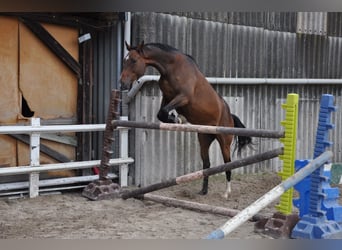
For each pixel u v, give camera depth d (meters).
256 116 7.56
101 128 5.56
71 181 5.50
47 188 5.52
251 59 7.40
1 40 5.27
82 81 5.96
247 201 5.43
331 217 3.81
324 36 8.55
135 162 6.11
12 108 5.40
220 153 6.99
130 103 6.13
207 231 4.04
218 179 6.70
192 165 6.64
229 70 7.09
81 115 5.97
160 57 5.21
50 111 5.72
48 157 5.72
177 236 3.86
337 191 3.87
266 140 7.67
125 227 4.13
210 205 4.77
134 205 5.08
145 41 6.00
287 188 3.21
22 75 5.46
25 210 4.71
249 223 4.29
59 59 5.75
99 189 5.31
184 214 4.67
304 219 3.75
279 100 7.89
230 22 7.05
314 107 8.47
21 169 5.04
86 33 5.95
